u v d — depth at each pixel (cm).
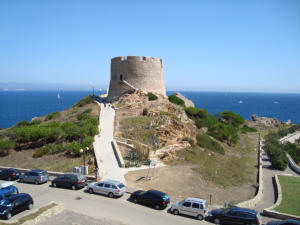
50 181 2739
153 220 1841
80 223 1716
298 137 7806
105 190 2281
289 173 4156
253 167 4209
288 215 2033
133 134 4125
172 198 2333
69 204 2073
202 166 3497
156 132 4131
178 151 3822
